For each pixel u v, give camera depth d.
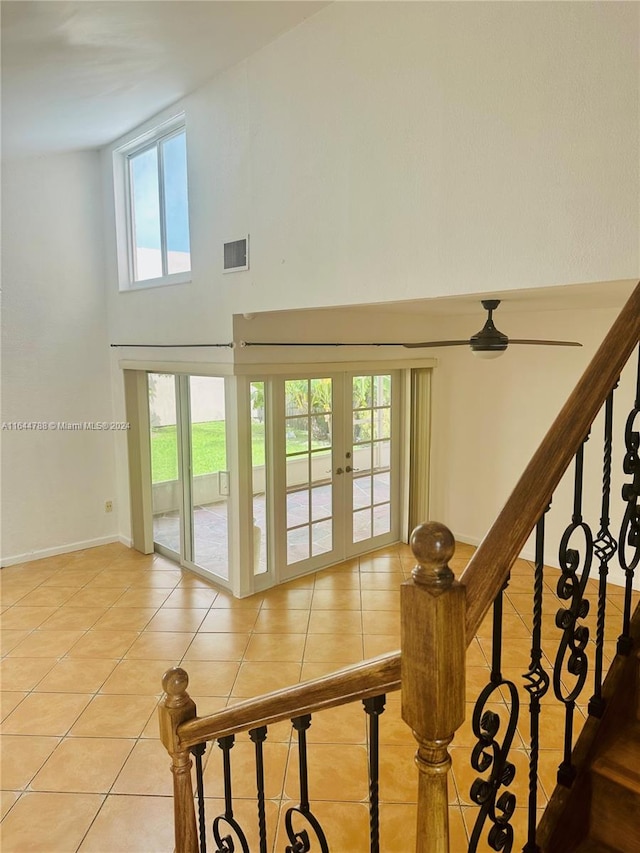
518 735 2.90
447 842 0.93
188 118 4.41
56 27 2.77
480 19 2.46
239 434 4.48
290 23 3.33
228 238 4.16
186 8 2.89
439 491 5.88
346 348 4.91
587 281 2.22
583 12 2.13
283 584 4.94
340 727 3.09
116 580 5.11
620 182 2.09
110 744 3.01
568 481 4.78
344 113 3.14
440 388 5.72
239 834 1.53
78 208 5.57
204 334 4.55
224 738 1.50
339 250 3.28
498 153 2.46
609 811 1.37
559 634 3.90
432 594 0.86
